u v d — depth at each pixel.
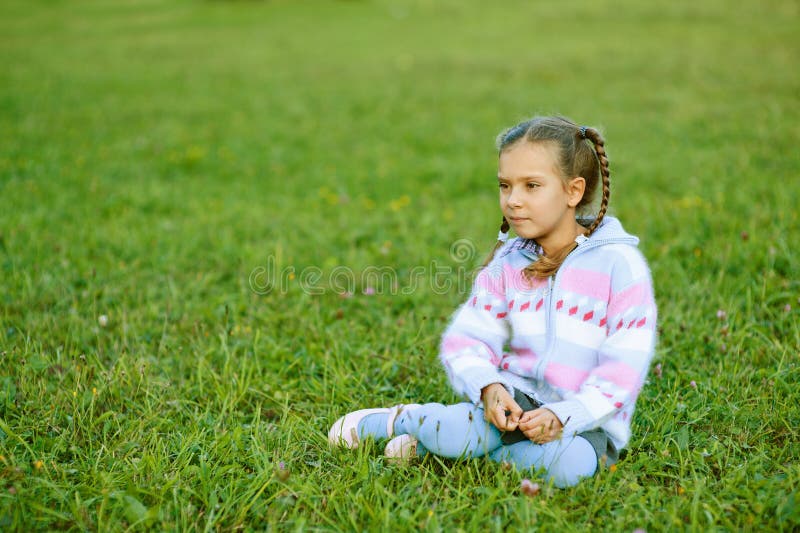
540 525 2.05
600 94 9.80
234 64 13.66
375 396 2.85
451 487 2.20
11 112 9.08
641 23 17.03
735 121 7.67
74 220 5.06
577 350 2.24
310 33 18.06
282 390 2.93
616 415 2.20
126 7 23.22
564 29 16.94
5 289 3.79
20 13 21.77
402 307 3.78
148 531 2.06
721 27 15.63
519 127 2.26
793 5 17.47
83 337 3.30
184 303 3.75
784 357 2.94
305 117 9.17
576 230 2.33
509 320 2.38
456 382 2.33
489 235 4.79
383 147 7.54
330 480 2.29
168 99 10.35
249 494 2.19
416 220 5.15
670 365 3.01
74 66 13.19
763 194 5.05
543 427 2.09
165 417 2.69
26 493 2.17
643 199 5.26
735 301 3.50
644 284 2.18
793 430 2.48
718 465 2.34
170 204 5.56
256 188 6.12
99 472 2.29
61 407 2.70
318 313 3.61
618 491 2.16
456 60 13.42
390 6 22.56
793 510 2.01
